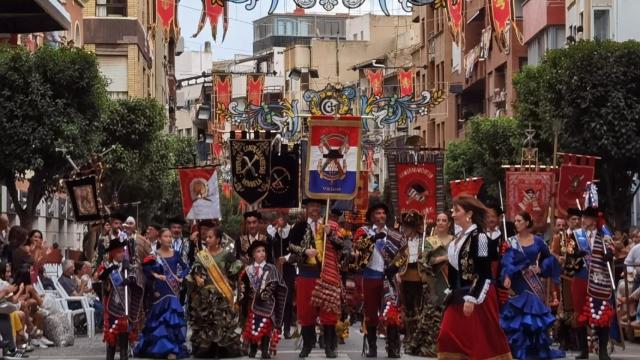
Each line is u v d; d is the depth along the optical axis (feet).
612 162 140.67
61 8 112.57
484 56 262.26
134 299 70.90
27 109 123.44
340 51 426.10
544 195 91.09
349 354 74.74
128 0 226.99
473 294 48.21
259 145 106.32
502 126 198.39
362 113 111.75
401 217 78.64
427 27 330.95
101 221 94.63
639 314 85.35
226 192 259.39
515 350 66.69
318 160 78.69
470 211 49.14
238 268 74.08
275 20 511.81
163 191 180.14
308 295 71.31
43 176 127.54
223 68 494.59
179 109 472.85
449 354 48.93
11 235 82.53
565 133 139.64
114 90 224.74
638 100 137.90
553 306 76.48
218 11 106.42
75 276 101.55
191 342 74.13
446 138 305.94
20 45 131.13
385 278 71.56
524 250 66.80
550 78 139.64
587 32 185.98
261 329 71.82
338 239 71.15
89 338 92.84
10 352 71.97
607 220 143.84
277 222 88.58
